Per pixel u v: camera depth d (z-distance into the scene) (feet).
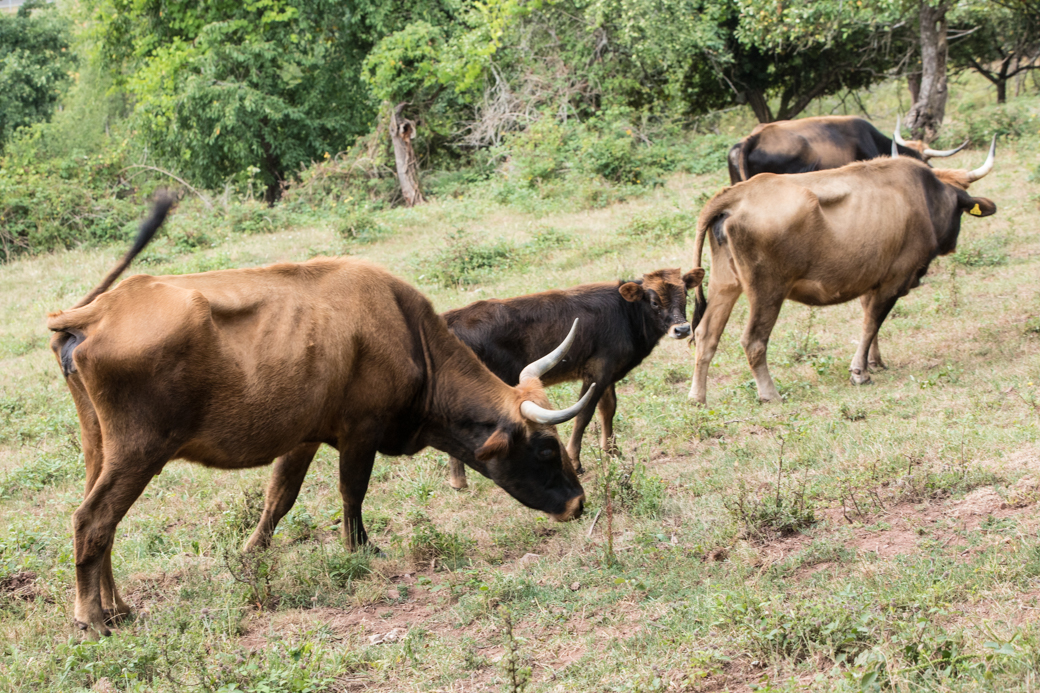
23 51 113.39
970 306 34.63
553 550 19.34
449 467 24.57
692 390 29.30
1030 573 14.26
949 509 17.81
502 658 13.83
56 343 16.31
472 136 83.56
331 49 90.94
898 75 88.38
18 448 29.48
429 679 14.01
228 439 16.84
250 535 20.63
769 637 13.19
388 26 88.28
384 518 21.81
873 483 19.52
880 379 29.30
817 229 27.78
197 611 17.24
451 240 50.01
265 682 13.71
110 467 15.81
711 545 18.01
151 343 15.58
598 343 24.40
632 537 19.24
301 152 87.92
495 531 20.58
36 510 24.06
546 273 44.37
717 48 80.43
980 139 65.05
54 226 68.80
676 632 14.37
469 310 23.59
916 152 45.42
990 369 27.63
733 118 99.60
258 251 58.39
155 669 14.67
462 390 19.26
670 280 24.81
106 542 15.96
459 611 16.56
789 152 44.09
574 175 67.92
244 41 88.22
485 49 80.18
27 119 107.86
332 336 17.61
